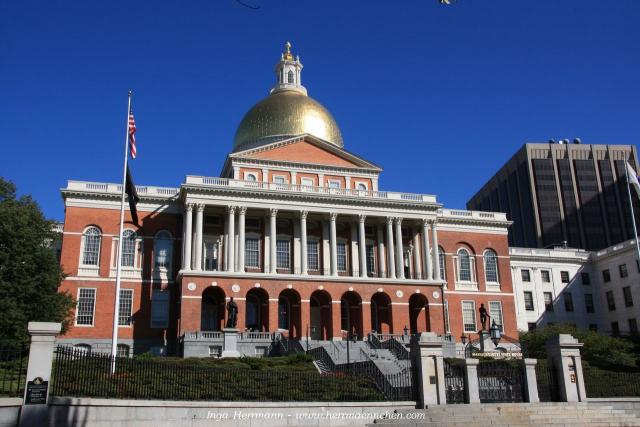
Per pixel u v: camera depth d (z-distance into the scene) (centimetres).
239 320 6638
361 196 7462
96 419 2473
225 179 7156
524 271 9675
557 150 16325
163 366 3000
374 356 5662
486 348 6625
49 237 5994
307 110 8356
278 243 7431
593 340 6581
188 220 6856
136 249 7006
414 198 7744
